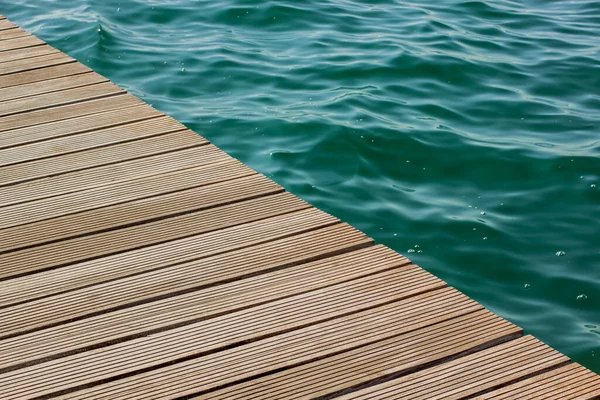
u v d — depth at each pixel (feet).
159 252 8.17
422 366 6.56
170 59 18.72
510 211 13.14
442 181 14.05
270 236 8.38
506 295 11.19
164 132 10.77
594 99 17.37
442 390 6.31
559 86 17.93
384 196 13.47
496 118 16.34
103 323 7.14
